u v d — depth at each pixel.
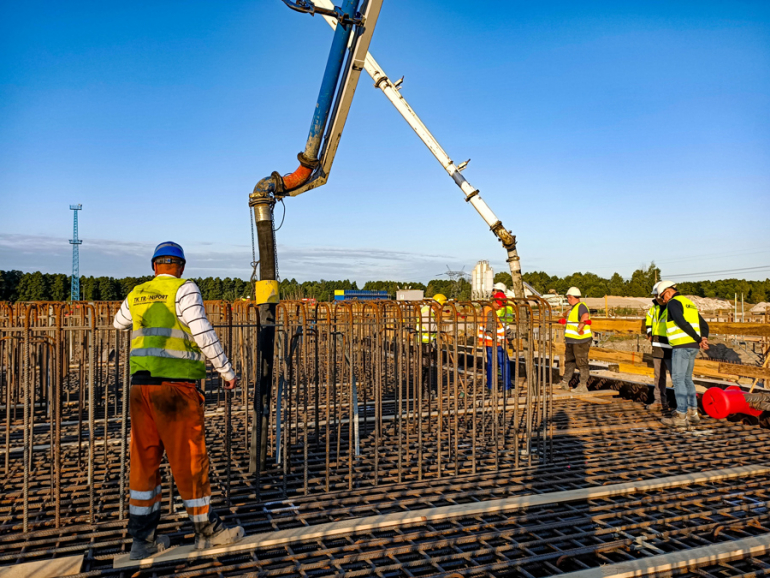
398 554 3.34
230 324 4.90
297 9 4.37
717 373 9.50
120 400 8.16
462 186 9.01
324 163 5.61
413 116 8.88
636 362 10.05
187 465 3.24
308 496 4.19
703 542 3.54
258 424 4.23
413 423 6.81
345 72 5.03
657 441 6.09
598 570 3.07
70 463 5.06
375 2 4.39
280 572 3.10
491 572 3.18
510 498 4.16
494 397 4.95
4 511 3.93
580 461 5.27
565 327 9.30
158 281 3.35
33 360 4.18
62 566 3.08
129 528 3.18
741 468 4.94
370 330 7.16
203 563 3.20
